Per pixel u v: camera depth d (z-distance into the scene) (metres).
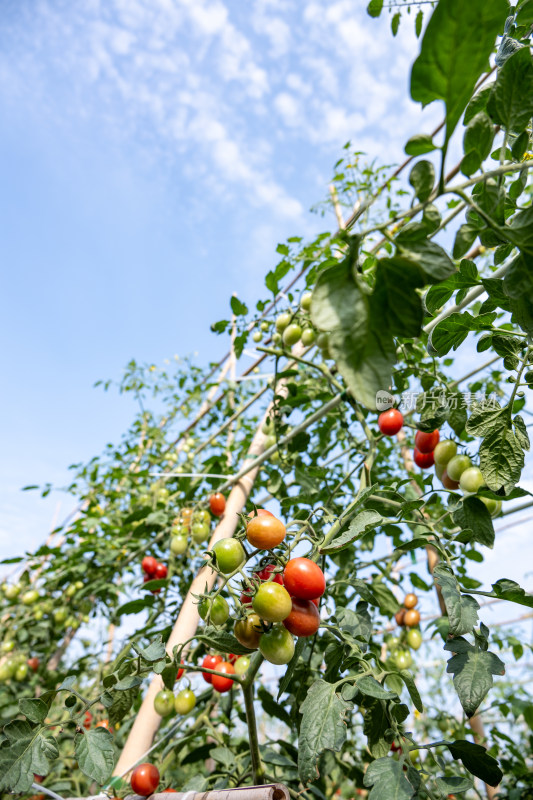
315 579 0.97
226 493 2.28
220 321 2.23
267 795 0.94
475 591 1.06
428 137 0.66
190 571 2.62
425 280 0.55
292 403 2.16
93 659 2.92
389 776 0.88
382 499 1.45
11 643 3.02
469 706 0.90
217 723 2.13
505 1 0.49
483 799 2.38
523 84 0.73
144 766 1.27
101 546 3.23
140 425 4.64
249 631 1.03
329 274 0.54
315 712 0.96
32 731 1.01
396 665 1.93
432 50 0.53
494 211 0.76
